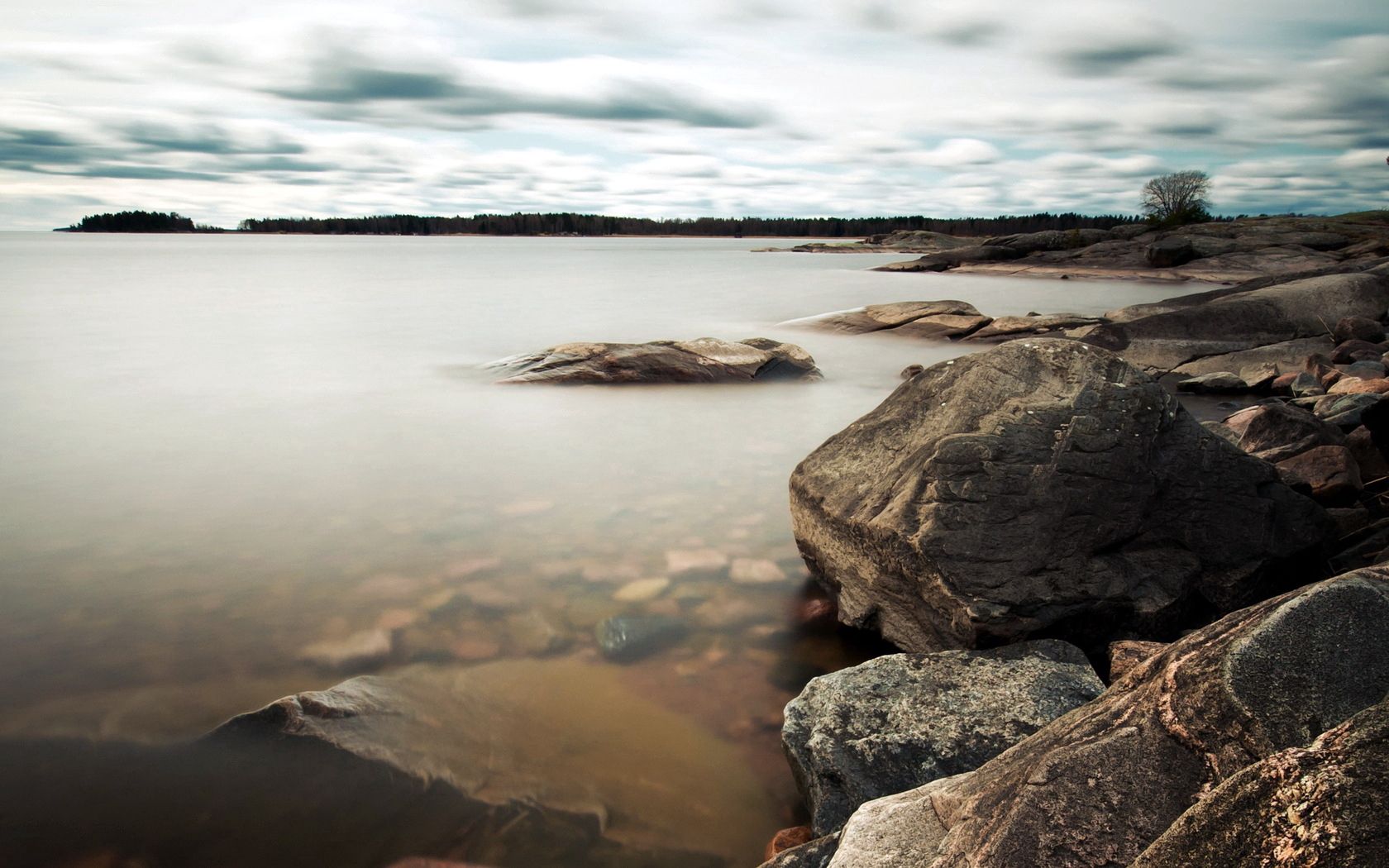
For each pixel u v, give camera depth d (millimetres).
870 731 3355
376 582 5480
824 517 4957
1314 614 1899
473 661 4469
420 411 11047
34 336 18641
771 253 98062
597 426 10227
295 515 6820
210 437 9516
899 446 4980
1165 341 15328
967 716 3375
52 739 3752
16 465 8266
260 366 14617
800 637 4801
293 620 4930
